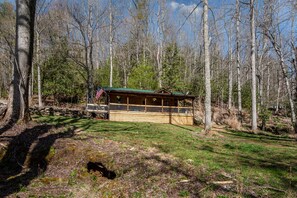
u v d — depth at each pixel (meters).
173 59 33.31
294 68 18.59
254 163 6.75
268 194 4.60
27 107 10.18
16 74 9.83
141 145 8.13
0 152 7.64
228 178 5.40
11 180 6.44
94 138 8.77
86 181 6.52
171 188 5.05
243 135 14.07
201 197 4.56
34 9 10.23
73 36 27.23
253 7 16.67
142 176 5.76
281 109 36.75
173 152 7.45
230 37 28.62
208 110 12.63
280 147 9.88
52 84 29.06
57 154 7.59
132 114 18.11
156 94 18.34
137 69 28.41
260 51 25.34
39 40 24.73
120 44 38.28
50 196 5.60
